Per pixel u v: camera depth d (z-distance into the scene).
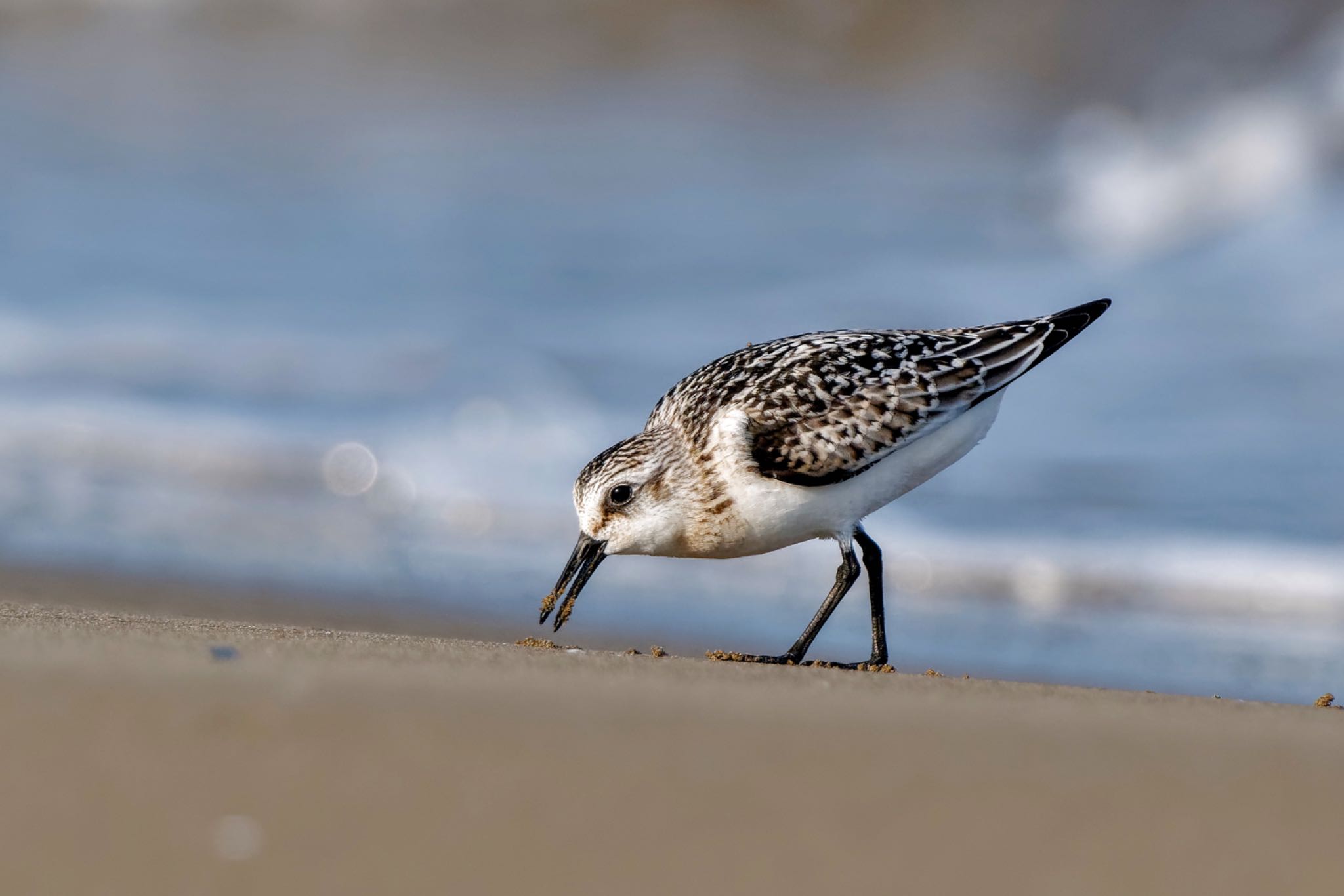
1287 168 19.12
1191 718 5.75
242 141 24.45
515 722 4.79
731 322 17.41
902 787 4.31
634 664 6.59
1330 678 9.98
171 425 15.60
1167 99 20.98
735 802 4.09
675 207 20.75
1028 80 22.20
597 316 17.80
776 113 22.95
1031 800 4.26
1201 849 3.93
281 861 3.56
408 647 6.87
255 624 8.80
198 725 4.52
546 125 23.56
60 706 4.66
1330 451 13.88
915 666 10.10
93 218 21.59
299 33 26.75
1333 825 4.16
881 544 12.80
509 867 3.59
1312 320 16.17
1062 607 11.92
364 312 18.23
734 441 7.95
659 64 24.45
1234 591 11.87
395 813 3.89
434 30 25.94
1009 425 14.82
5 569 11.73
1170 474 13.73
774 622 11.38
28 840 3.61
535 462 14.90
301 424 15.58
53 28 28.84
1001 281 17.91
